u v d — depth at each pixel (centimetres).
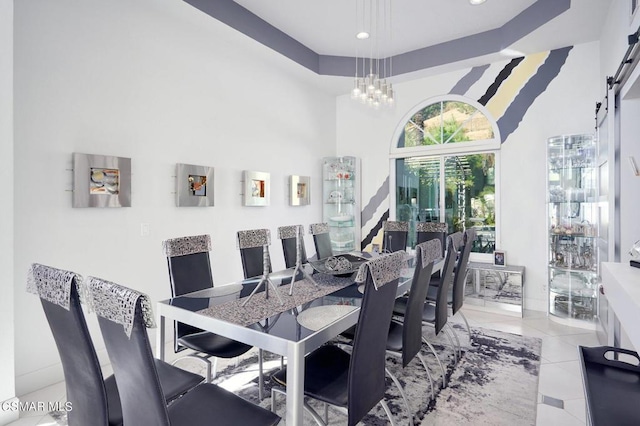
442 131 500
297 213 507
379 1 358
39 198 247
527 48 407
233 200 404
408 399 229
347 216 554
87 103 273
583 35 375
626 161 236
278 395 232
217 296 212
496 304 422
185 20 345
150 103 319
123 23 297
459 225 492
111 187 285
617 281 126
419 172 527
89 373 125
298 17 393
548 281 397
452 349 301
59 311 125
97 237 280
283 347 146
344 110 586
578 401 225
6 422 209
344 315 175
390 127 543
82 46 270
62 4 258
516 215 441
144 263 313
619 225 253
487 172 469
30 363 243
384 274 155
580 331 354
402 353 198
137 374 113
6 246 210
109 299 113
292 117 496
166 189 332
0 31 205
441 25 409
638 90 198
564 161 385
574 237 377
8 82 208
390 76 498
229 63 398
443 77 491
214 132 381
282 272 287
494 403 223
